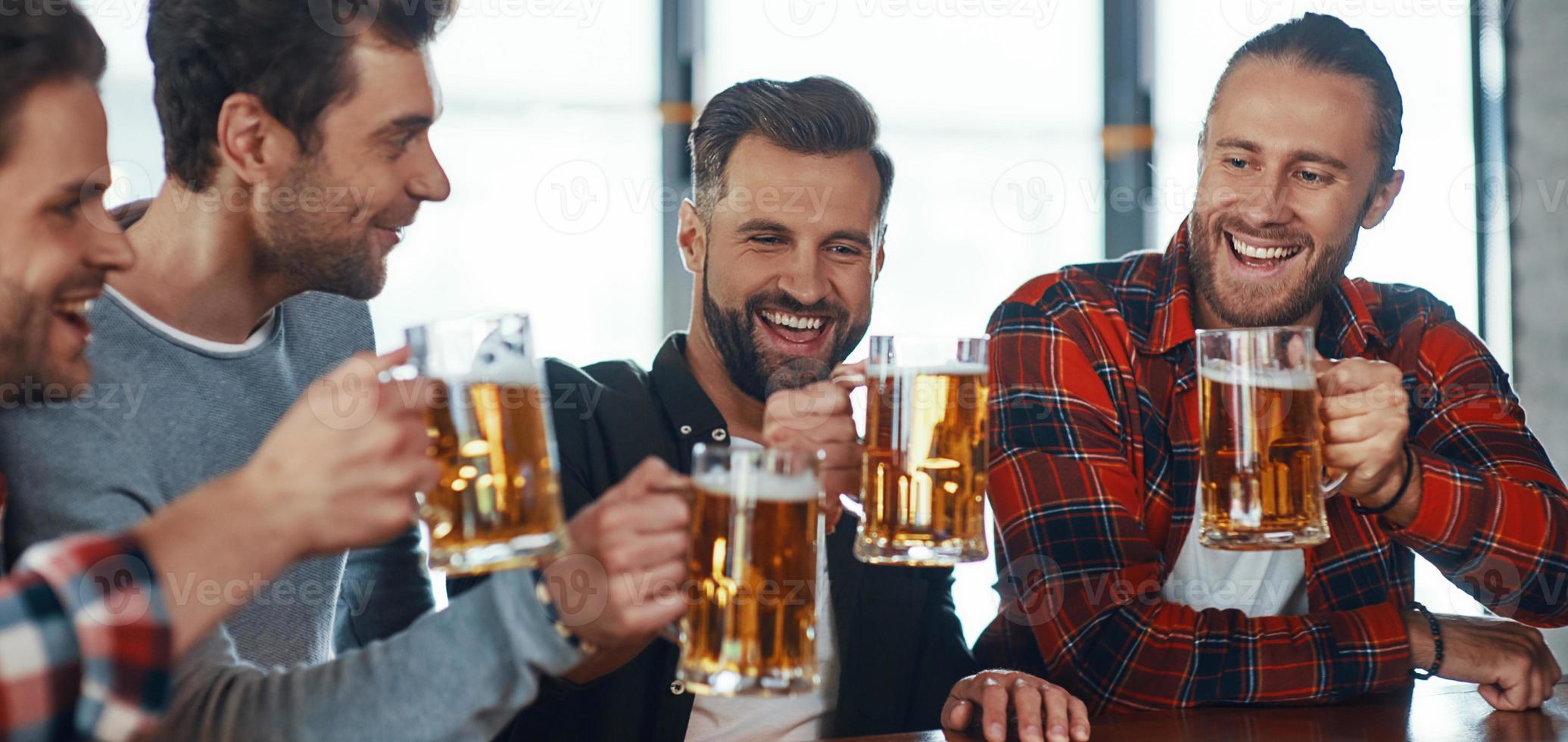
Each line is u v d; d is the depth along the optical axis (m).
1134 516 1.42
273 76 1.03
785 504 0.87
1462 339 1.54
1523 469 1.41
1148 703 1.25
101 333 1.02
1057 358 1.45
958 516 1.00
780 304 1.48
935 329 3.17
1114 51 3.22
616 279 3.01
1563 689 1.27
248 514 0.65
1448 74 3.22
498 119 2.94
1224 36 3.25
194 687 0.84
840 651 1.45
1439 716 1.16
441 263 2.91
